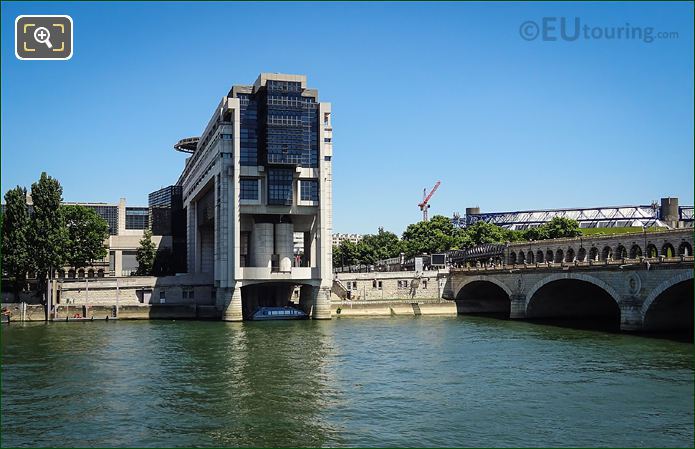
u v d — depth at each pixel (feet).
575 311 422.00
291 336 325.42
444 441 141.79
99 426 153.69
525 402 174.50
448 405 172.24
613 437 143.33
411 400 177.99
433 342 296.51
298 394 185.26
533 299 413.80
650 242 338.54
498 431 148.46
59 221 443.32
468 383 199.31
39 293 444.96
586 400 175.52
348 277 509.35
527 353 257.14
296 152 424.87
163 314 441.27
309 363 236.84
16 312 420.77
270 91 421.18
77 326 384.06
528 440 141.90
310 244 463.42
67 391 189.57
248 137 428.56
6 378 208.54
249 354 259.19
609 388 188.96
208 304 476.54
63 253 445.37
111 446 139.23
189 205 596.29
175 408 169.68
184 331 351.87
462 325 383.04
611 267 321.93
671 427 150.10
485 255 523.29
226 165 428.97
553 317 419.95
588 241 397.39
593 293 422.00
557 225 630.33
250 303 492.95
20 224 437.99
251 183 427.33
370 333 339.16
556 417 159.53
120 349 274.36
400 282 516.73
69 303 444.14
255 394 185.16
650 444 138.51
